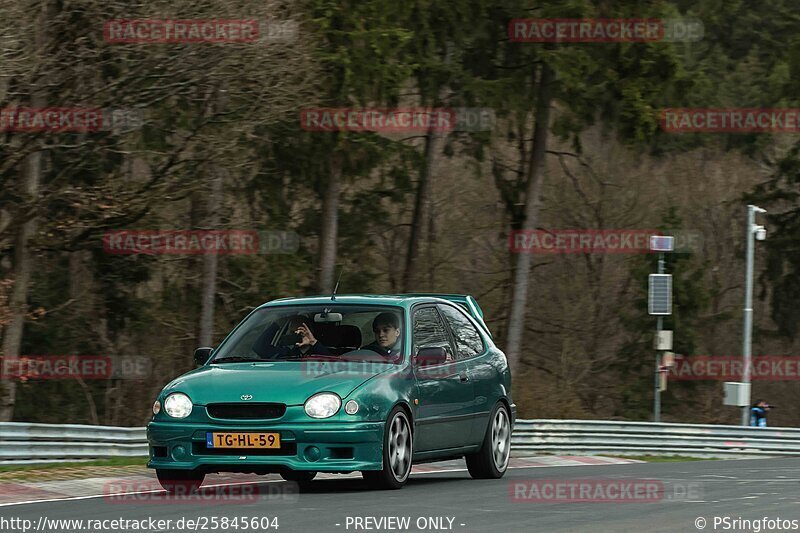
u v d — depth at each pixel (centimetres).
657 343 8469
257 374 3122
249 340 3369
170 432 3048
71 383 9881
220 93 7569
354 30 8312
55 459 4531
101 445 4803
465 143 10050
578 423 6506
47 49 6906
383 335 3312
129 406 10281
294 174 9256
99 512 2644
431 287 12288
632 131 9675
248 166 8581
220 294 9806
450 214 12256
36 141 7006
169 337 10081
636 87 9556
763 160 13600
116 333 9838
